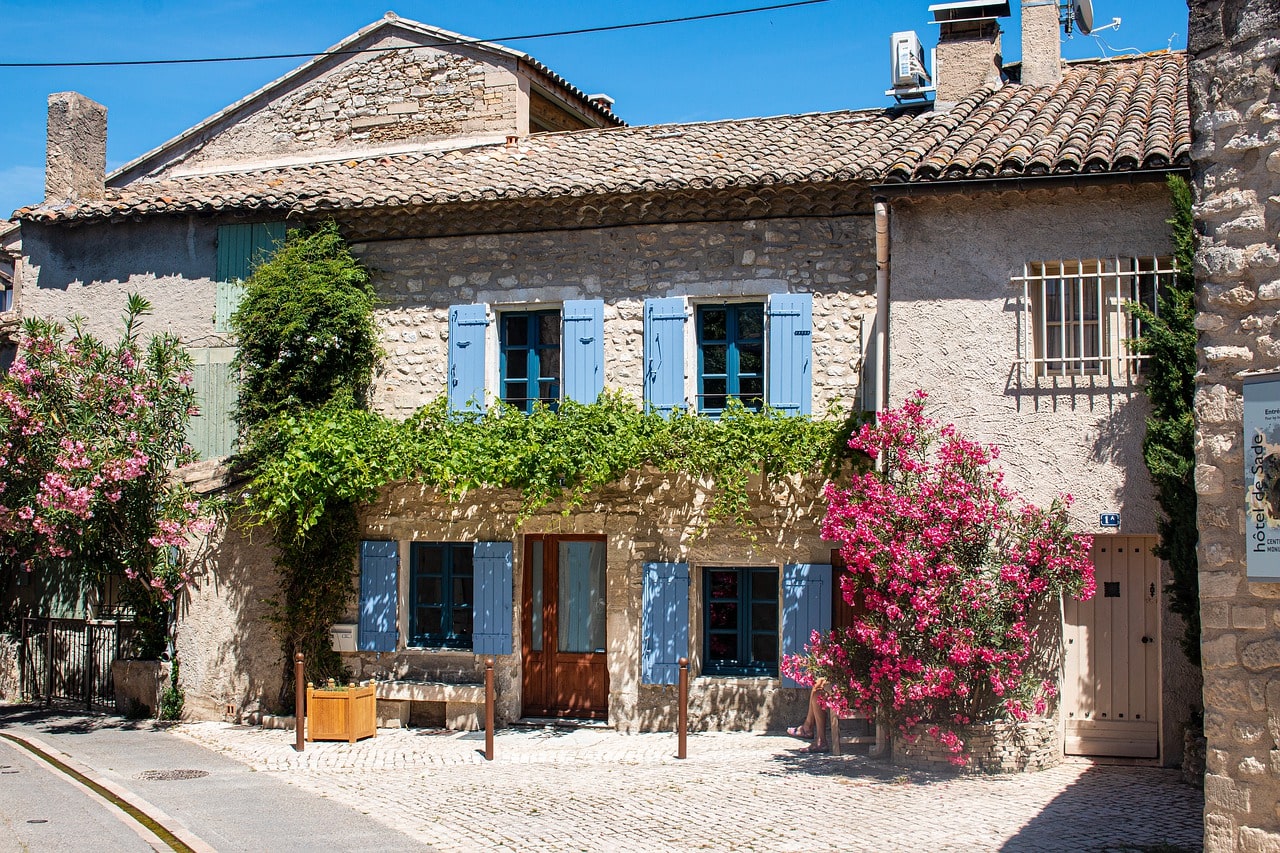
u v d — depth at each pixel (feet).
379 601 45.75
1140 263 36.91
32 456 44.70
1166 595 35.94
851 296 42.70
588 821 31.01
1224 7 23.12
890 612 34.60
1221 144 23.03
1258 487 21.97
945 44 49.37
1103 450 36.01
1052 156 36.96
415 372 46.57
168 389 46.70
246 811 32.60
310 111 57.11
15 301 59.26
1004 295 37.45
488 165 49.01
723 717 42.73
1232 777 22.11
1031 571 35.06
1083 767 36.01
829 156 43.86
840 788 33.88
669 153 47.03
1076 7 47.98
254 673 46.26
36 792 35.09
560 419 42.39
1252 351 22.41
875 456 36.52
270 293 45.44
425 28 55.42
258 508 44.78
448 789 35.09
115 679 48.70
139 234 50.67
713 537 42.96
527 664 45.65
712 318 44.60
